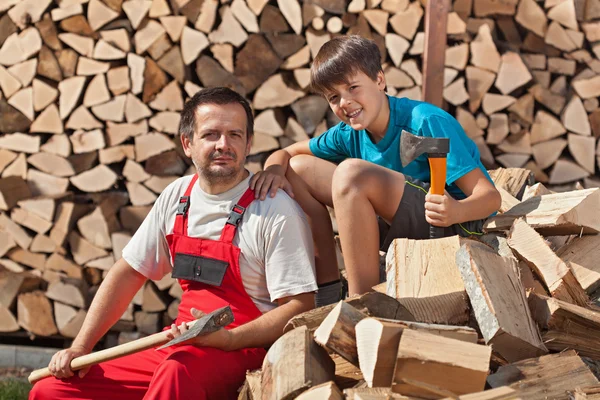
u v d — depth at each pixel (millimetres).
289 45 4816
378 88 2832
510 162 4992
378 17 4789
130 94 4902
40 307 4992
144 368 2678
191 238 2691
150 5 4836
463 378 1819
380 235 2963
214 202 2707
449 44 4941
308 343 2100
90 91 4938
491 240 2770
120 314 2908
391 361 1879
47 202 4914
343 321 2014
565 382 2037
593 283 2557
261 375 2197
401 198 2645
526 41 5000
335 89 2785
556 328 2260
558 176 5016
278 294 2561
